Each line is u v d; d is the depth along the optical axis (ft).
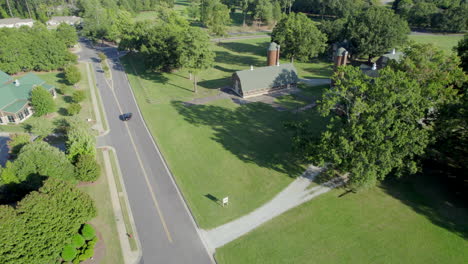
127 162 165.37
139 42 352.28
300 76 301.22
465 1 535.19
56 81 290.15
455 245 114.52
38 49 300.40
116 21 420.36
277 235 119.03
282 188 144.66
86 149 151.53
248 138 187.21
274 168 158.81
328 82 282.56
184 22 405.80
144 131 198.29
